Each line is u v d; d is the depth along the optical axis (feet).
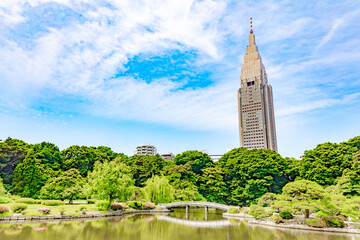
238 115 624.59
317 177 193.77
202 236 98.02
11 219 116.06
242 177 237.86
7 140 209.26
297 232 110.01
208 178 247.09
